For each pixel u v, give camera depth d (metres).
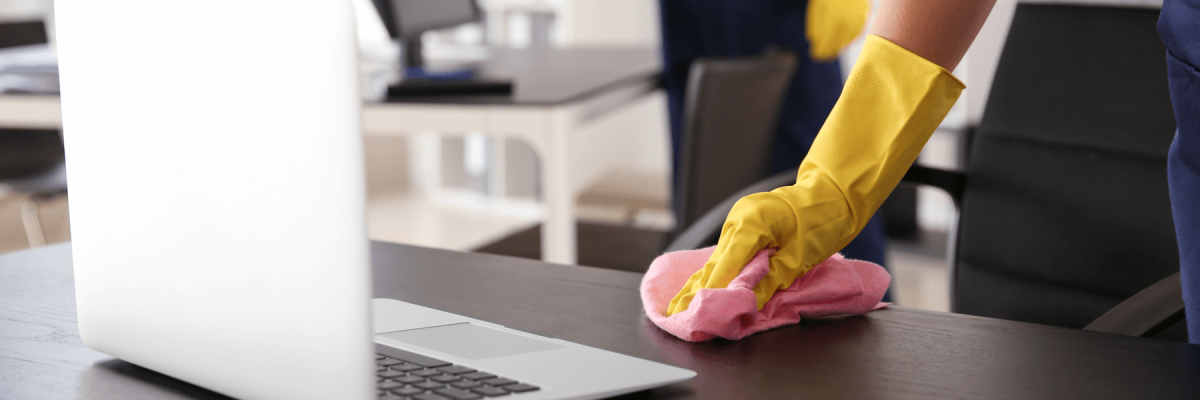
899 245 2.92
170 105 0.45
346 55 0.37
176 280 0.47
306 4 0.38
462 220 3.77
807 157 0.68
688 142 1.60
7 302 0.70
